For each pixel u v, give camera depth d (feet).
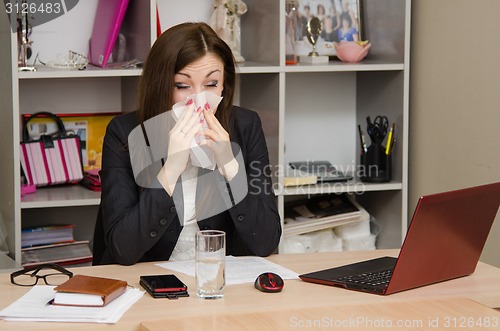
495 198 6.12
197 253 5.56
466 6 8.86
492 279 6.15
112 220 6.68
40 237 9.33
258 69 9.36
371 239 10.52
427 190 9.81
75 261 9.41
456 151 9.18
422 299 5.56
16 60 8.48
